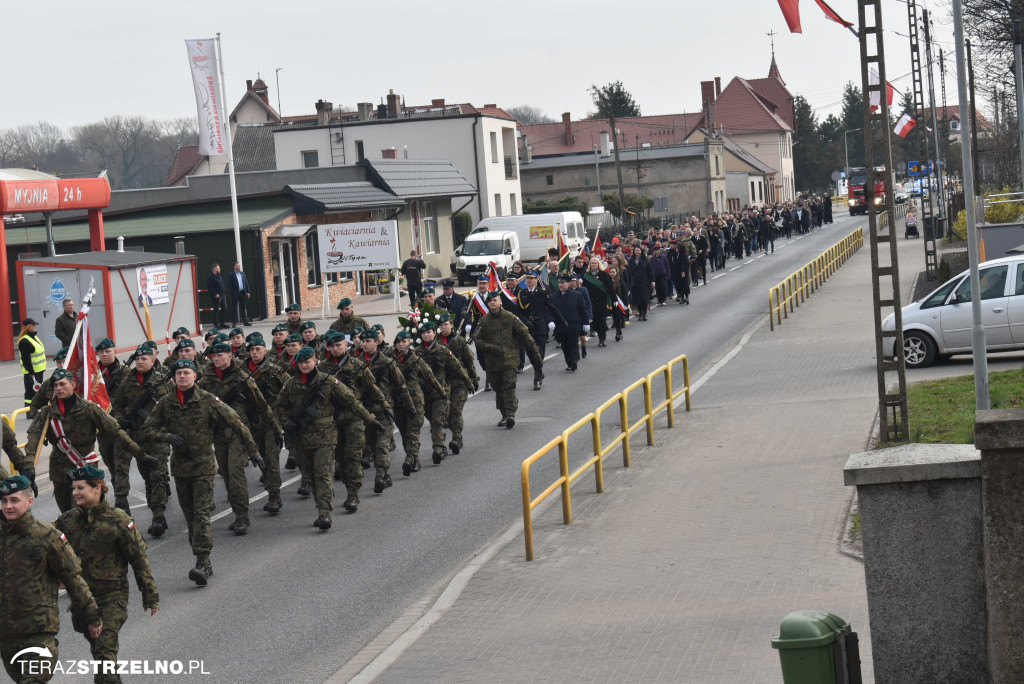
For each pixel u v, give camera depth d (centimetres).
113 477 1362
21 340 2308
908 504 617
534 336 2302
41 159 12925
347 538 1264
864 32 1372
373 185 4881
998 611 586
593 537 1170
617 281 3114
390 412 1466
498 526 1270
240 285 3731
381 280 4853
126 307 3241
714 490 1309
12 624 743
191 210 4331
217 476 1684
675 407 1923
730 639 819
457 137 6475
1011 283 2041
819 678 568
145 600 844
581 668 799
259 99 10231
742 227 5544
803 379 2070
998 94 4612
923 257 4525
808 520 1137
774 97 13525
